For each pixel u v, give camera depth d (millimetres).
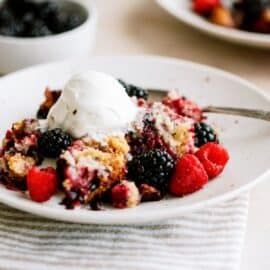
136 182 573
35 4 779
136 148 599
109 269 538
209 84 674
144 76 687
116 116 599
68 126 598
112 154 574
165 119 606
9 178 575
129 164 579
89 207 559
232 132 630
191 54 791
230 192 559
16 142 592
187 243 559
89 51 776
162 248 555
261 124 627
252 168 588
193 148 603
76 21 772
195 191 568
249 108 650
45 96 640
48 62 737
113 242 557
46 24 769
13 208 580
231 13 824
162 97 672
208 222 573
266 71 765
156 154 573
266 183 618
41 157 585
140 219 537
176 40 816
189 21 785
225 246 556
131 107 611
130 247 554
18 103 652
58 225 567
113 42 808
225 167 593
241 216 577
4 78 662
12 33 752
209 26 773
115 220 534
